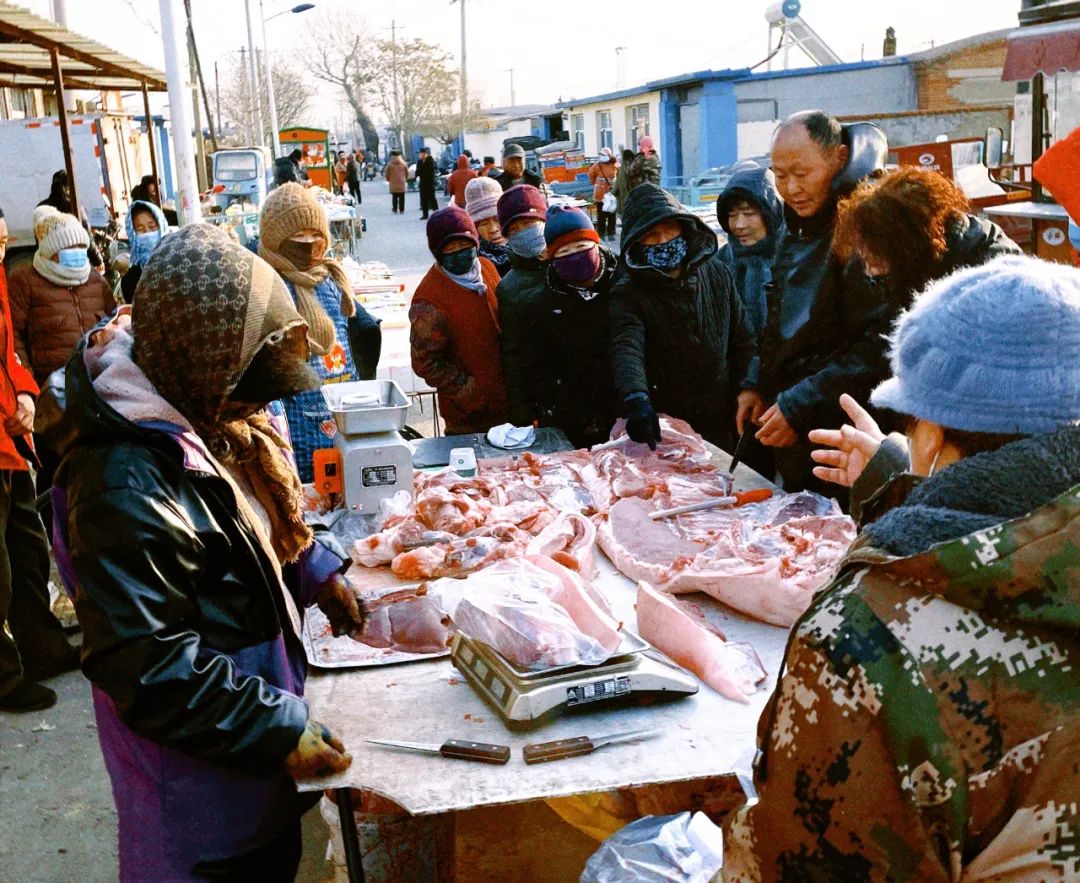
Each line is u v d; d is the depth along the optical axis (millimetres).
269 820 1991
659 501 3225
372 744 2059
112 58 11938
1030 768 1022
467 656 2266
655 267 4039
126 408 1789
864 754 1049
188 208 8773
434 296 4625
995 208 8203
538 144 37219
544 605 2258
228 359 1799
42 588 4434
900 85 23547
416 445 4160
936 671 1034
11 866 3271
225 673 1813
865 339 3234
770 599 2502
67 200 10297
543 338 4391
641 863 1893
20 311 5637
